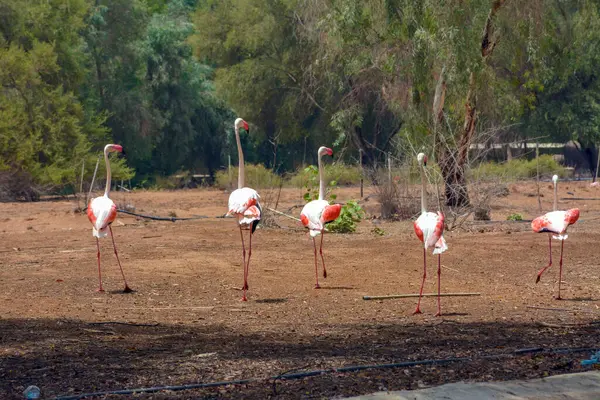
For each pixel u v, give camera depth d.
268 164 61.03
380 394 5.58
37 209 27.88
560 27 27.98
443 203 21.17
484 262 13.95
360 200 29.27
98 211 10.84
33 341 7.59
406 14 23.88
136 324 8.64
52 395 5.77
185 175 53.56
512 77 26.64
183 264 13.80
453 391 5.64
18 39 42.03
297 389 5.91
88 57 51.66
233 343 7.59
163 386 5.99
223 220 22.19
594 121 48.53
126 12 54.69
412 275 12.62
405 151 22.67
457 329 8.28
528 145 54.25
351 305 10.01
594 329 8.18
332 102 45.19
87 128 44.38
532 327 8.35
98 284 11.76
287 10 44.62
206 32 48.72
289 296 10.74
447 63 22.75
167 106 57.44
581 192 34.09
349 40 25.66
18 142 37.12
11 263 14.19
